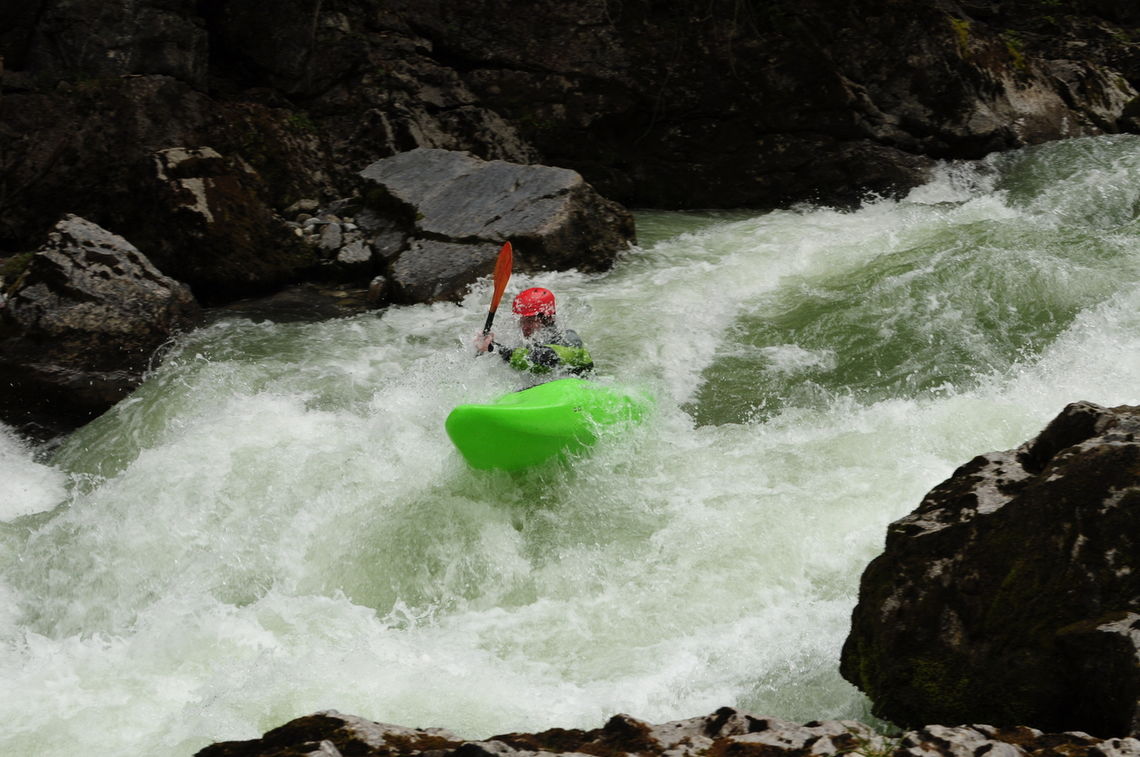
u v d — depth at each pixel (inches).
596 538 441.7
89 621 445.4
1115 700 222.1
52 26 842.8
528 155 930.7
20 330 617.9
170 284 676.7
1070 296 611.8
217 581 453.1
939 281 651.5
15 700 352.5
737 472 469.7
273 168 869.2
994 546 264.1
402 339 665.6
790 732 216.8
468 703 323.9
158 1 868.6
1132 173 811.4
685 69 922.7
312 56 935.0
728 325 653.9
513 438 465.4
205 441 534.3
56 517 501.7
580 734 232.1
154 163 745.0
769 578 391.2
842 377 582.2
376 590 441.4
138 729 335.6
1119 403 482.9
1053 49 1071.6
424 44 954.7
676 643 360.8
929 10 922.1
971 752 203.3
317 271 779.4
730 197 925.8
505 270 567.2
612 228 781.3
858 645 281.3
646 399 537.3
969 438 470.9
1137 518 245.8
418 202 786.8
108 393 607.5
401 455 509.7
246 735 311.3
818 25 915.4
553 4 941.2
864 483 440.1
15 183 792.9
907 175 896.3
